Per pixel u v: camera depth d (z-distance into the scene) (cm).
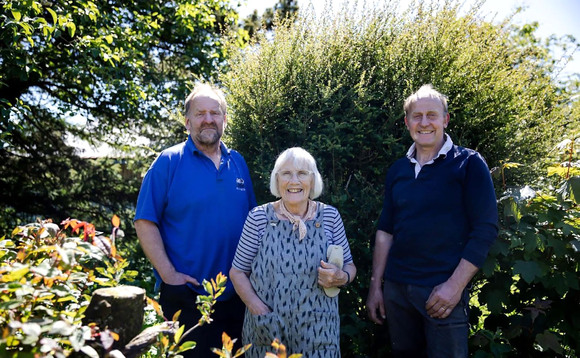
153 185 262
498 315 294
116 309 157
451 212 245
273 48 339
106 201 1059
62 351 131
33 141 1007
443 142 262
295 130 313
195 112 267
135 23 939
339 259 225
